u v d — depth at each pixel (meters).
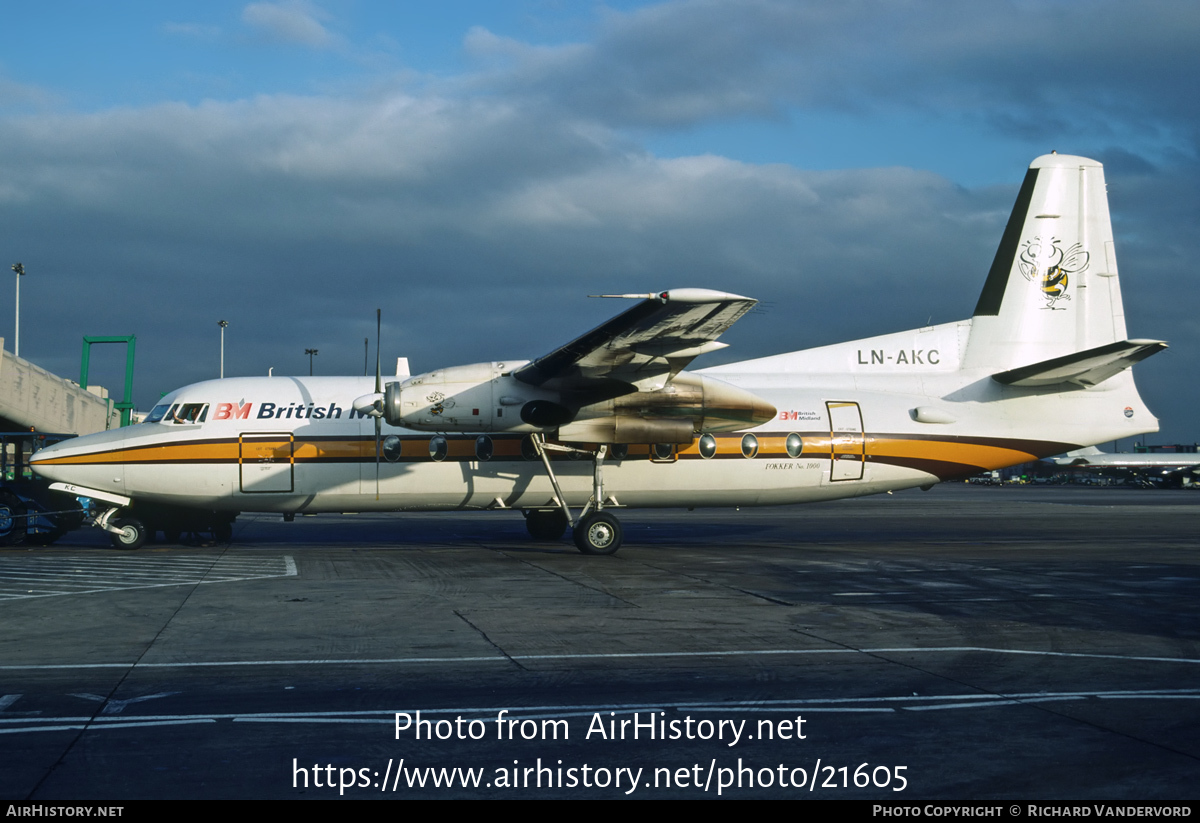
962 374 20.84
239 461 19.03
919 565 16.45
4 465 23.30
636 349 16.28
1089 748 6.06
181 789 5.34
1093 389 20.84
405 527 27.78
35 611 11.46
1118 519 32.09
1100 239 21.16
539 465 19.48
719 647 9.29
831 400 20.25
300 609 11.59
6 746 6.08
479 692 7.51
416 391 17.55
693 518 33.69
